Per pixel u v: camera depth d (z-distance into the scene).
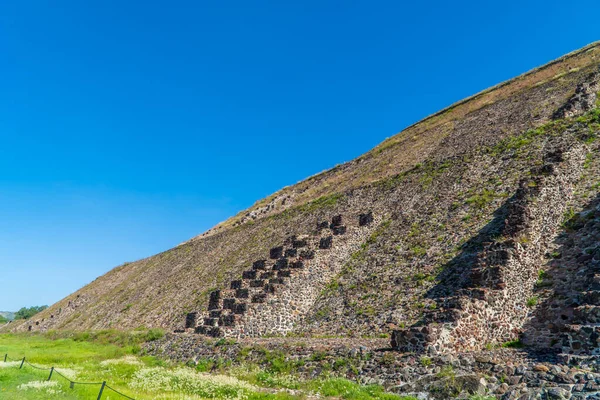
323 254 31.98
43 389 19.20
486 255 20.69
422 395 14.94
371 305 25.95
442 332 16.91
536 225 21.83
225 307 29.92
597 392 11.78
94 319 57.81
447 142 51.59
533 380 13.25
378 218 36.72
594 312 14.56
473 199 30.38
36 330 71.44
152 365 27.31
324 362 19.33
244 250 50.25
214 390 18.38
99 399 16.52
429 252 27.53
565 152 26.44
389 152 64.25
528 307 19.09
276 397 16.55
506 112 50.03
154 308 48.06
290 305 29.09
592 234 20.44
